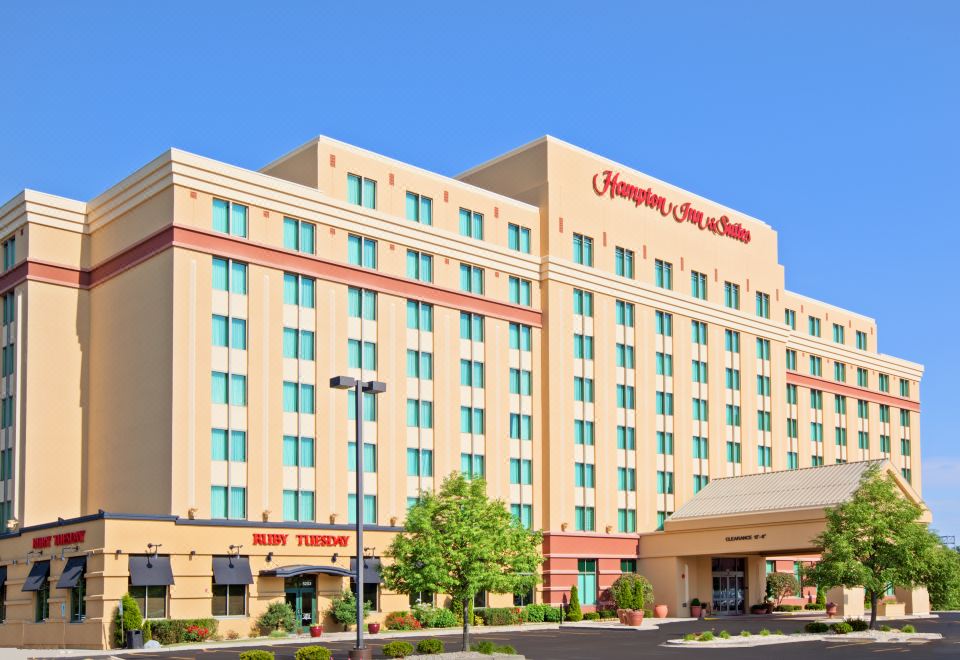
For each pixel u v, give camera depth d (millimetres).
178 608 49031
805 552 67000
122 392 55688
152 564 48500
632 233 75375
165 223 53375
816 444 94688
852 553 49156
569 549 66938
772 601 76750
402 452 60000
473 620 59531
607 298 72438
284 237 56812
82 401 58688
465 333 64688
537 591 65562
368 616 54875
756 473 78875
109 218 58375
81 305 59406
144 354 54062
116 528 47781
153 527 48906
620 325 73312
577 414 69375
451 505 41219
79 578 48906
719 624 60531
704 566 71625
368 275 59750
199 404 52281
